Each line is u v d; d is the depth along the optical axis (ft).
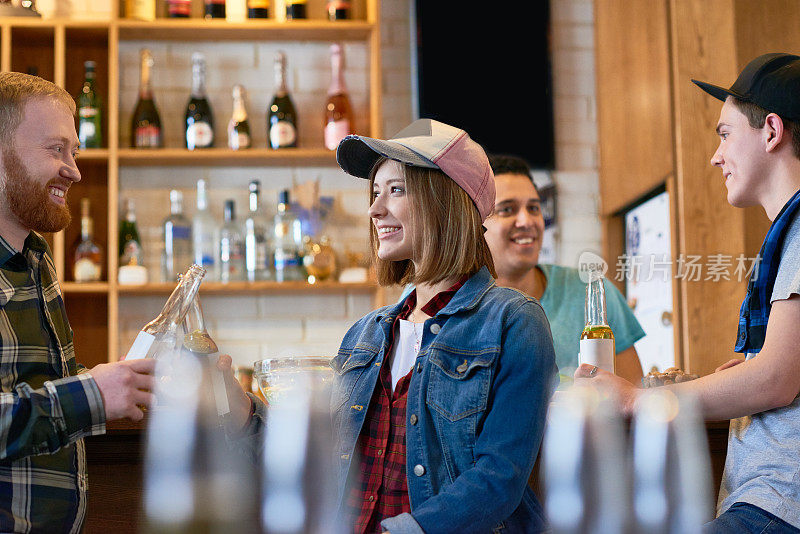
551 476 4.12
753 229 9.40
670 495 4.16
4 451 3.84
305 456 4.00
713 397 4.71
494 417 4.14
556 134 11.94
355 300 11.20
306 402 4.07
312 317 11.14
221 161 10.96
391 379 4.57
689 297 9.33
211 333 11.00
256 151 10.64
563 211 11.82
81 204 10.98
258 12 11.05
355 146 4.78
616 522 4.08
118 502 4.80
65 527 4.26
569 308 7.76
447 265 4.48
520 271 7.73
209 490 4.21
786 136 5.19
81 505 4.40
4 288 4.34
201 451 4.21
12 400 3.86
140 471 4.82
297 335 11.10
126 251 10.71
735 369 4.78
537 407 4.14
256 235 10.82
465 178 4.56
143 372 4.16
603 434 4.14
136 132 10.78
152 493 4.16
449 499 3.96
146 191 11.13
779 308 4.81
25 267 4.54
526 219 7.64
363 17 11.33
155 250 11.08
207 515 4.19
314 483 4.01
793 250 4.88
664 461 4.18
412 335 4.60
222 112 11.30
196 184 11.21
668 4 9.62
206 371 4.35
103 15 11.22
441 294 4.61
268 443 4.04
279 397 4.37
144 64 10.87
